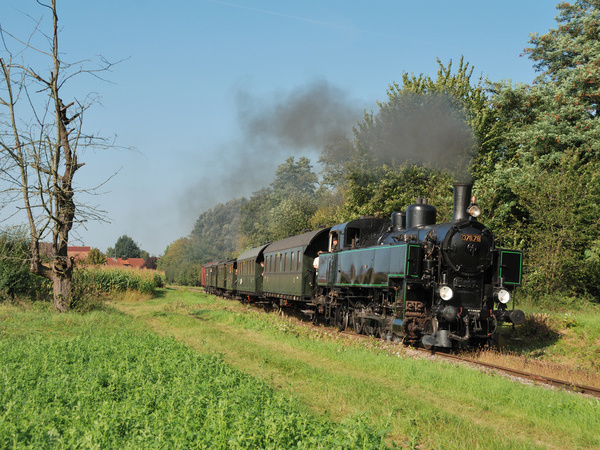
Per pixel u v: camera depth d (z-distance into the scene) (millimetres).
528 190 22984
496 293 13859
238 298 36594
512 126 27812
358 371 10891
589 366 13359
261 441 5395
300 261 22531
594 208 21625
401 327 13945
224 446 5145
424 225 15930
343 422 5980
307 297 22297
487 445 6359
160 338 13461
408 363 10984
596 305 20406
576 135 24406
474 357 13148
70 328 15570
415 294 14320
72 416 6043
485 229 14242
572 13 27547
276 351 13117
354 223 19125
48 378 7914
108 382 8047
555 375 11094
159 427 5637
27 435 5305
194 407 6453
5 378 7789
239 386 7914
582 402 8203
